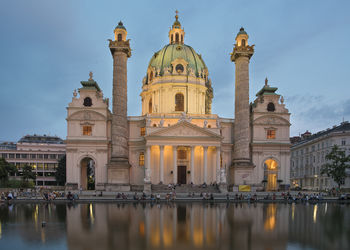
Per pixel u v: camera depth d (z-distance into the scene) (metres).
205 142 70.62
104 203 49.72
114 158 68.75
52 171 124.31
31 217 31.53
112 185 66.88
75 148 72.75
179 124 70.38
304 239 20.91
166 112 80.25
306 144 103.62
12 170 88.31
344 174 71.75
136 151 75.50
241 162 70.06
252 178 69.62
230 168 75.00
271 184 79.19
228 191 69.56
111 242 19.84
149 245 19.02
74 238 21.09
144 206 44.12
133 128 76.94
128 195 58.50
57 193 59.06
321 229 24.66
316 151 97.38
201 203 49.66
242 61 71.44
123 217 31.19
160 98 81.38
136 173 74.94
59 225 26.30
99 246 18.84
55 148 127.44
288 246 19.00
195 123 76.31
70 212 36.00
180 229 24.19
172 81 80.62
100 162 72.88
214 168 73.25
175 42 91.06
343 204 50.31
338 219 30.41
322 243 19.78
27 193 61.28
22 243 19.78
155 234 22.27
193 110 81.06
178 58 81.81
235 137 71.94
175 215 32.78
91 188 97.69
